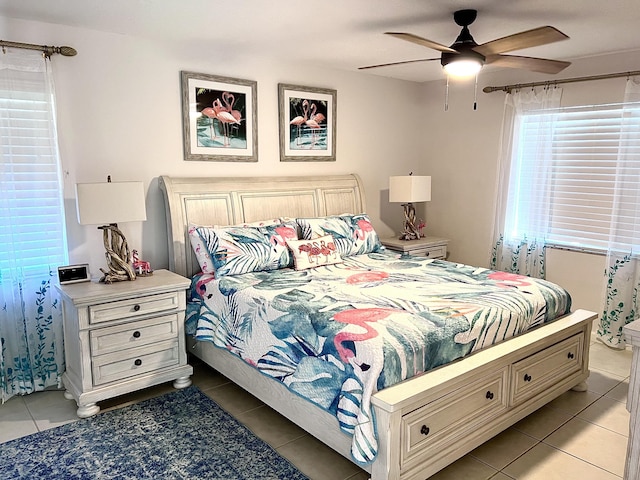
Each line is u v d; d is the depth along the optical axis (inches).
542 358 107.8
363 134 190.4
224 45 141.3
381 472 77.5
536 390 107.3
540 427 106.8
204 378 131.4
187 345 138.3
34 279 120.8
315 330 91.5
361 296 108.2
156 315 117.4
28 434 102.0
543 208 168.7
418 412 80.4
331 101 177.0
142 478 87.3
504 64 114.3
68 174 124.3
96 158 128.5
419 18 114.8
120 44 129.1
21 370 120.6
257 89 156.9
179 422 107.0
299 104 167.9
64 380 119.3
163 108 138.5
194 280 130.7
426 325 90.3
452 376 84.5
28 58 114.5
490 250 186.2
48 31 118.0
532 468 91.7
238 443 98.7
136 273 126.6
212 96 146.6
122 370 113.4
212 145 148.6
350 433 79.5
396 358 81.3
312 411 92.1
